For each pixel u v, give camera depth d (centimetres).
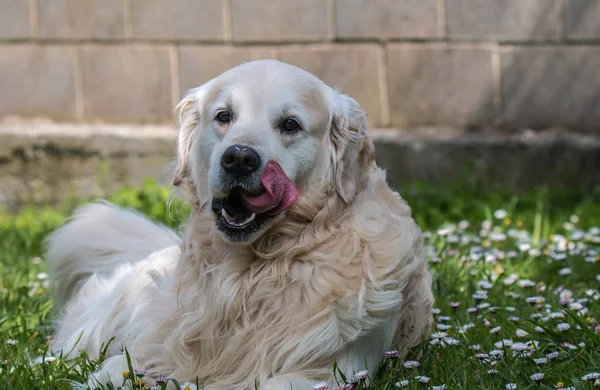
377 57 1012
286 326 384
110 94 985
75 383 396
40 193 952
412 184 966
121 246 557
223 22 991
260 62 409
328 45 1005
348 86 1010
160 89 988
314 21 1001
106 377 389
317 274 384
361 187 412
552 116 1045
